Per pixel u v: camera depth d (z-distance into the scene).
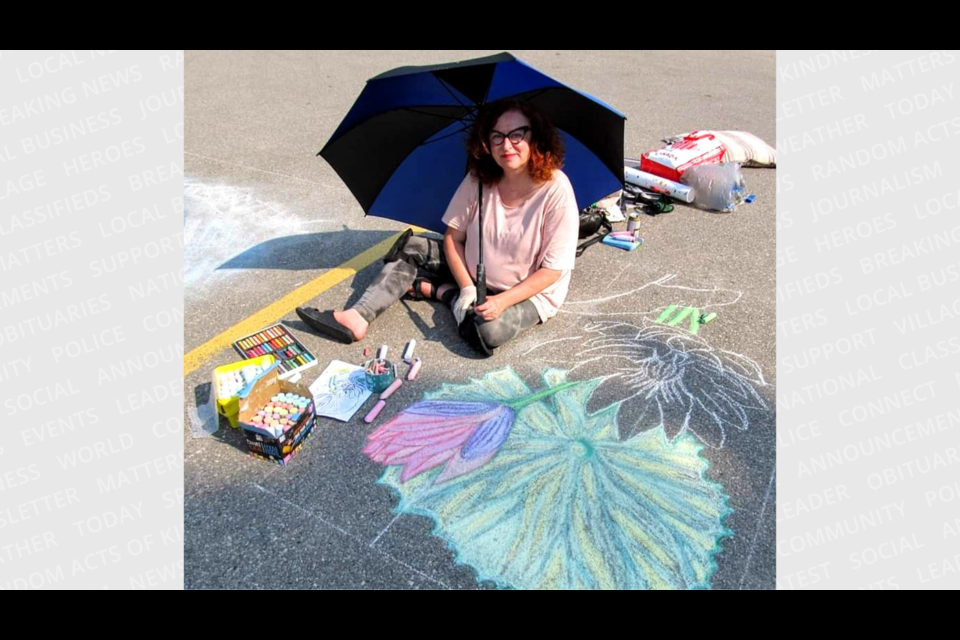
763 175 4.93
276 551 2.05
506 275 3.03
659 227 4.13
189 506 2.20
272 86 6.86
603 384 2.75
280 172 4.85
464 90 2.84
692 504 2.22
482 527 2.13
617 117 2.81
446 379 2.79
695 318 3.20
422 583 1.97
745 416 2.59
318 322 2.99
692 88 7.07
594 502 2.22
